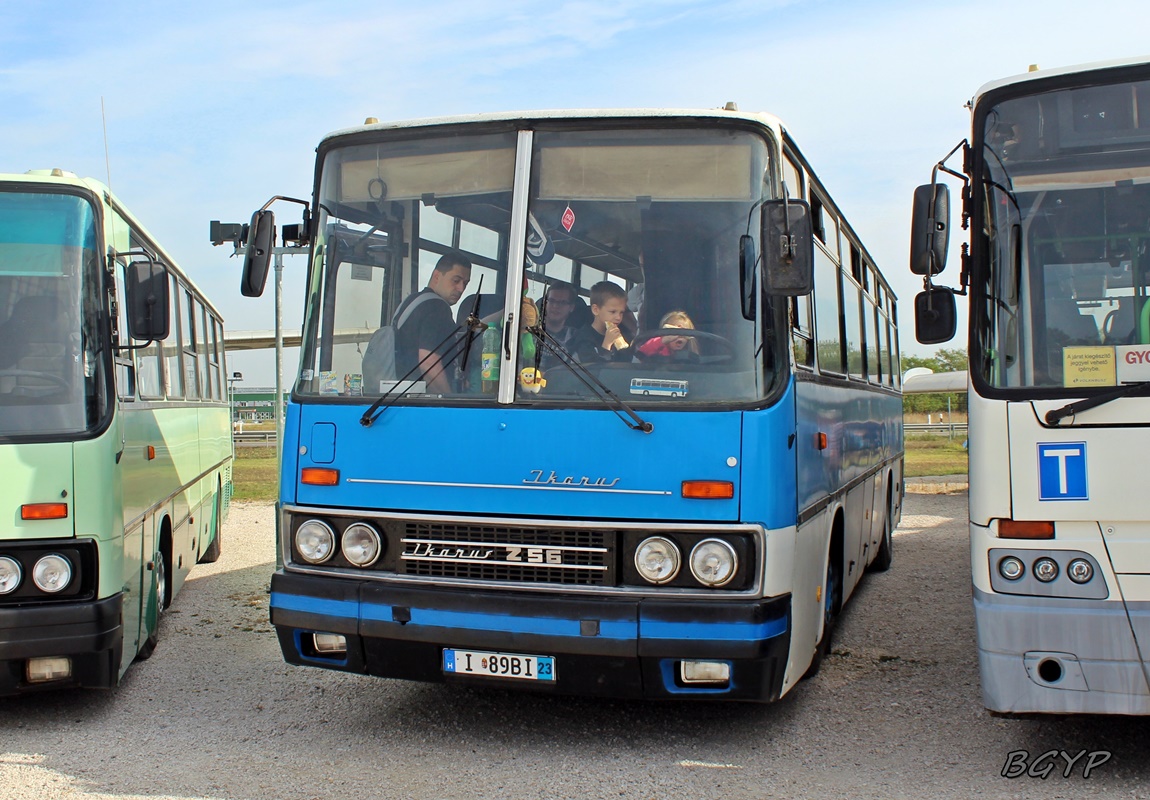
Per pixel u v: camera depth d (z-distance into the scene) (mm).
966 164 5414
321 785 5125
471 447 5496
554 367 5477
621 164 5664
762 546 5199
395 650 5523
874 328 10758
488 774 5270
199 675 7363
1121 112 5070
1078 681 4781
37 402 6109
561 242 5637
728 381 5332
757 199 5527
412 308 5789
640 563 5242
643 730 5992
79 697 6812
